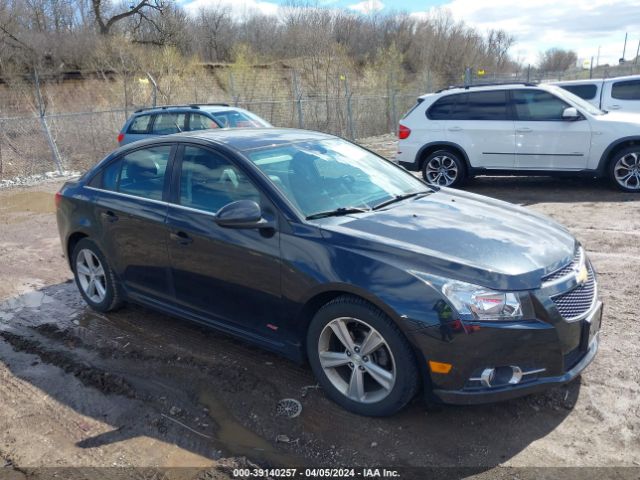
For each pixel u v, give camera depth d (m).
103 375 3.94
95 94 25.25
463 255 3.17
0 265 6.74
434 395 3.08
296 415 3.39
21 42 34.41
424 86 27.75
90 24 41.28
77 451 3.15
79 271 5.15
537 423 3.23
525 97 9.46
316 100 20.17
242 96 23.00
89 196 4.84
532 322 3.00
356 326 3.32
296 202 3.66
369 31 48.59
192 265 4.00
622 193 9.19
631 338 4.19
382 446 3.08
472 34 50.19
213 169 4.01
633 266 5.74
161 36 42.88
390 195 4.16
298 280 3.40
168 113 11.80
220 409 3.49
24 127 16.48
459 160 9.98
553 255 3.32
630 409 3.32
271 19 48.06
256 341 3.78
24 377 4.01
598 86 14.25
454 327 2.94
